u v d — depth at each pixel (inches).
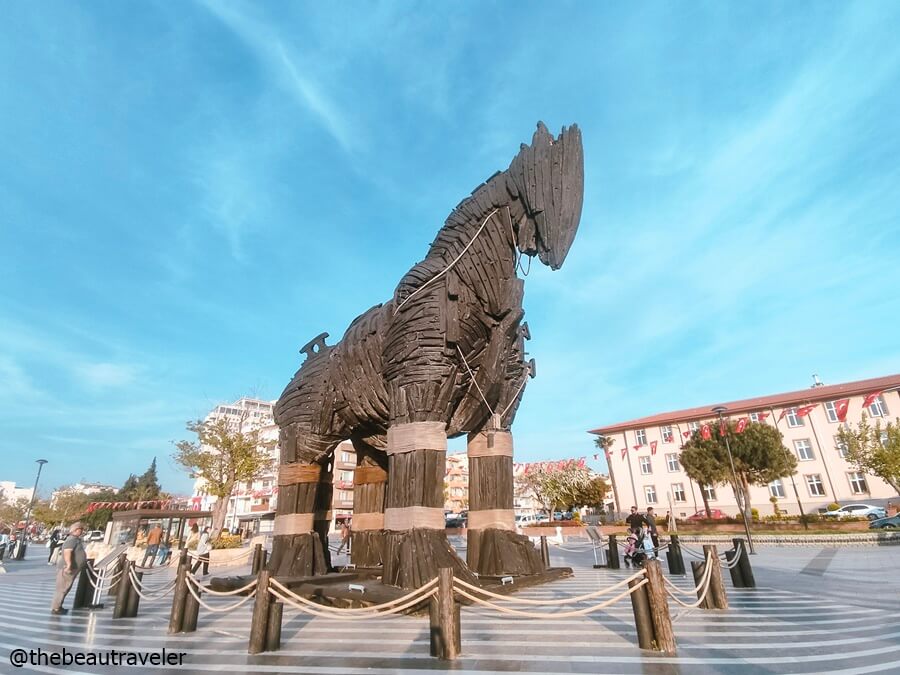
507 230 280.1
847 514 997.2
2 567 556.7
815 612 234.4
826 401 1215.6
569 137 267.3
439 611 170.9
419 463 257.6
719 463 960.9
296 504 330.6
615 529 988.6
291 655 177.2
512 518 320.8
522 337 352.2
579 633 196.4
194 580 229.1
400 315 287.4
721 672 146.3
